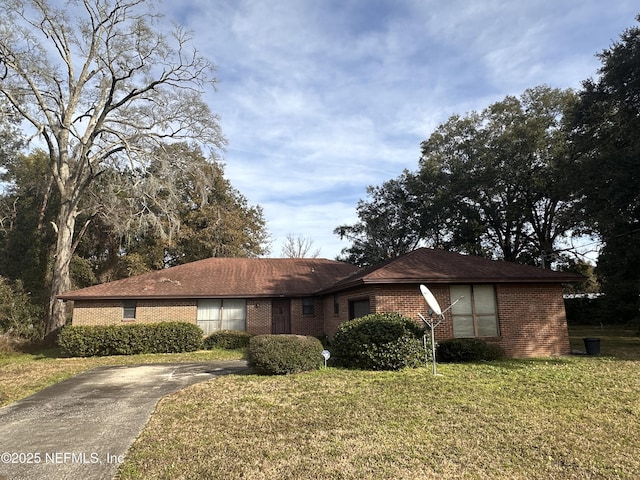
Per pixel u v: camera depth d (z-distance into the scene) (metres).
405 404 7.58
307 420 6.74
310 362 11.17
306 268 23.86
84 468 4.98
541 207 32.31
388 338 11.38
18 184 31.89
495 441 5.73
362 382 9.52
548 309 14.37
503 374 10.27
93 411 7.75
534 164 30.30
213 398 8.37
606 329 26.62
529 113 30.88
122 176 24.09
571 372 10.42
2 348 18.12
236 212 35.41
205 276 21.89
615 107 19.84
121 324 18.08
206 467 4.96
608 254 20.62
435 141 35.47
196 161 23.73
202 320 20.20
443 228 35.91
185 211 33.84
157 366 13.77
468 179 31.69
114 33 21.97
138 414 7.41
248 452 5.43
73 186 23.14
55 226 23.89
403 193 39.19
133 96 23.22
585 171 19.61
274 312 20.67
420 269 14.35
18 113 22.00
